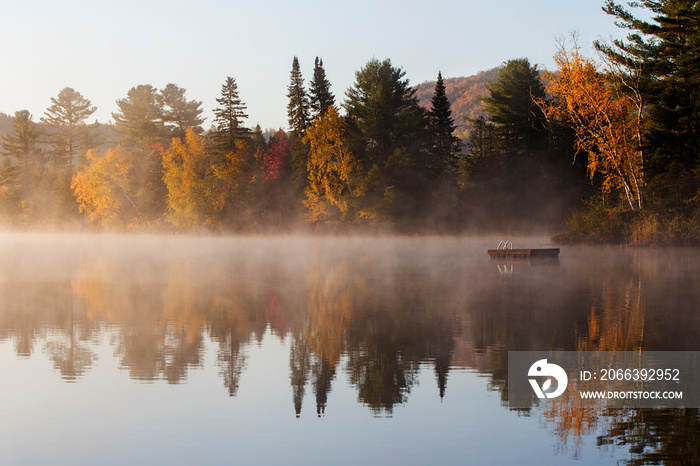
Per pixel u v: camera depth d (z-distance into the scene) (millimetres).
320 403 9117
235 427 8203
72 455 7336
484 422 8367
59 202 100312
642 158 43531
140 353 12078
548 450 7418
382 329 14266
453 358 11555
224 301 19016
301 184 74625
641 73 43625
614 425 8227
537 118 74188
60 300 19391
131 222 85875
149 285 23750
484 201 74625
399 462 7105
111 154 84000
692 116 41812
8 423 8312
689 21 41406
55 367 11047
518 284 22969
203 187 76375
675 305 17359
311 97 81375
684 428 8055
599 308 16891
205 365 11219
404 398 9352
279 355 11938
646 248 42594
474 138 87875
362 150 72000
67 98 127625
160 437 7840
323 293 20828
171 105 120062
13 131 130875
